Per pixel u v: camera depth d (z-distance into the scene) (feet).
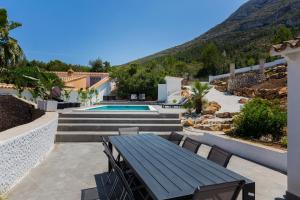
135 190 12.94
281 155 19.21
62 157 23.03
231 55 204.13
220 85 86.43
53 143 27.86
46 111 37.19
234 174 10.41
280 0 346.95
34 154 19.74
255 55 166.50
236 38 267.39
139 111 41.78
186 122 38.52
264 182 16.69
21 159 17.01
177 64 163.53
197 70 165.17
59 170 19.20
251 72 95.30
